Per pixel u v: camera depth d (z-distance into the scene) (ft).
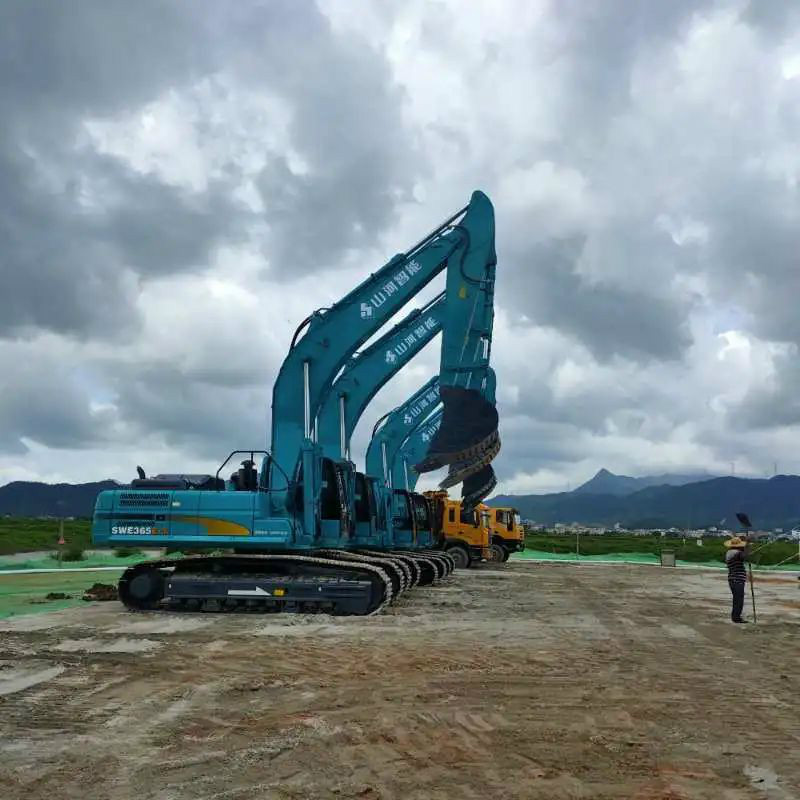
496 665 35.14
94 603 60.18
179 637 42.09
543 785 19.63
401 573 62.80
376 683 31.04
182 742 22.88
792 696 29.89
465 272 72.28
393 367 86.89
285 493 58.70
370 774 20.30
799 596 78.13
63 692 29.01
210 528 55.62
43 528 173.88
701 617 56.95
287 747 22.41
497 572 114.83
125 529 55.88
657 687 31.12
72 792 18.89
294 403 63.52
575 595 73.82
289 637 42.47
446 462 70.90
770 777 20.44
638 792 19.24
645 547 219.00
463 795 18.89
